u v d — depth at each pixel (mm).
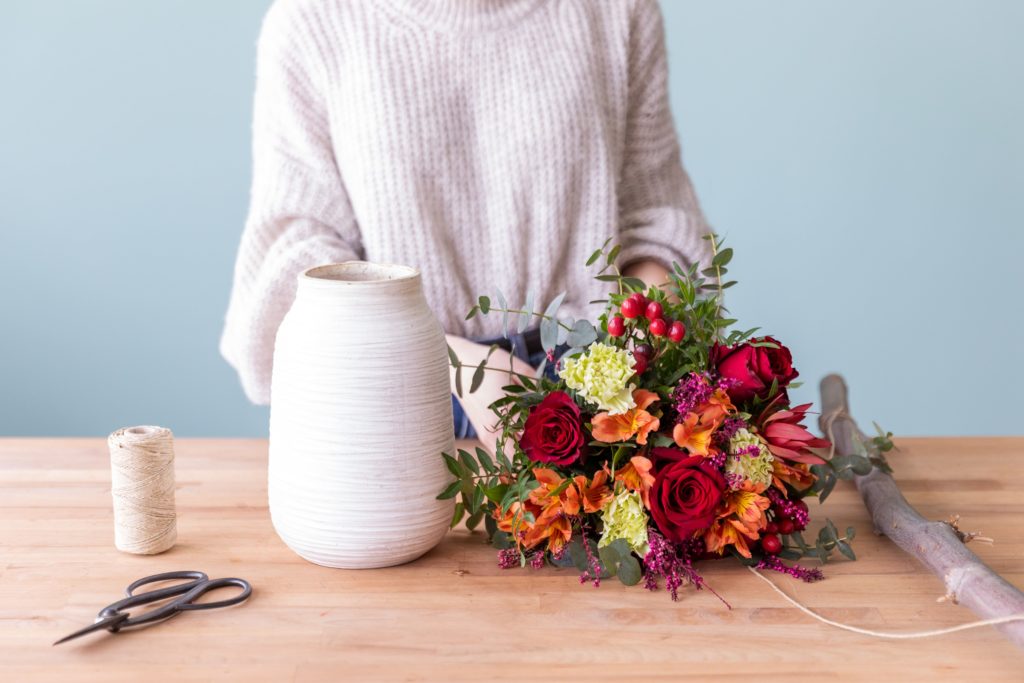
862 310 2934
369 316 928
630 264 1587
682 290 1053
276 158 1545
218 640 852
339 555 968
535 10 1517
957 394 2979
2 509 1145
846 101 2822
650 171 1648
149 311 2852
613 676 803
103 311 2846
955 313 2934
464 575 986
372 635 864
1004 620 813
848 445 1347
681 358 1032
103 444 1397
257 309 1435
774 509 1005
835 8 2771
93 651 831
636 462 944
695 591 958
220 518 1123
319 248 1423
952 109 2822
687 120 2828
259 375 1511
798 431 1000
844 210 2881
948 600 933
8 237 2789
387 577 977
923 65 2799
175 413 2912
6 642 845
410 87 1483
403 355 936
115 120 2748
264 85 1574
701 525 933
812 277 2916
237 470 1293
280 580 966
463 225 1528
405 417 943
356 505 947
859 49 2791
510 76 1502
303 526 964
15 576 969
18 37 2691
